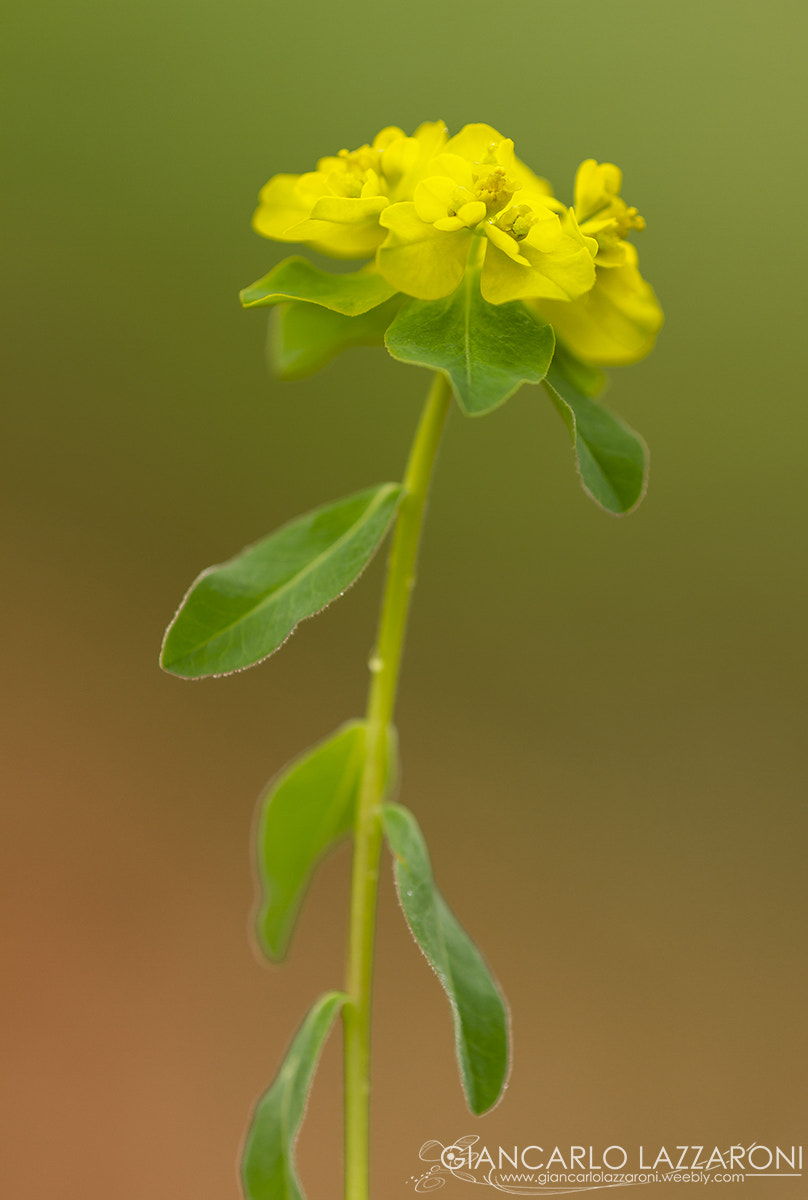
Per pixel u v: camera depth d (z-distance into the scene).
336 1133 0.87
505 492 1.29
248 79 1.28
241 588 0.59
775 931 1.11
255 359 1.28
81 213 1.26
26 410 1.27
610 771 1.22
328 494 1.29
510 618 1.28
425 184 0.57
